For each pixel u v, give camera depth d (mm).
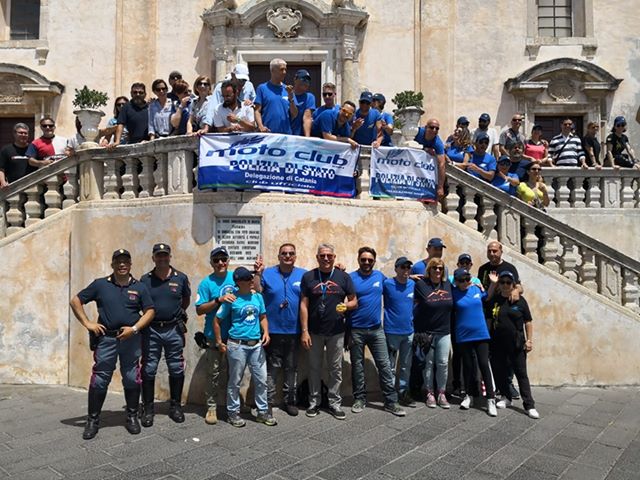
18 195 8203
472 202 8039
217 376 6137
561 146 11539
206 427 5895
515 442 5527
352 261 7227
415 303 6777
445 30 13641
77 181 8062
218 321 6004
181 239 6910
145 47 13625
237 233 6816
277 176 6879
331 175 7184
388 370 6449
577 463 5020
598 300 7812
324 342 6348
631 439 5652
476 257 7746
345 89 13383
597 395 7328
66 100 13609
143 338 5953
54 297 7887
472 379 6652
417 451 5242
